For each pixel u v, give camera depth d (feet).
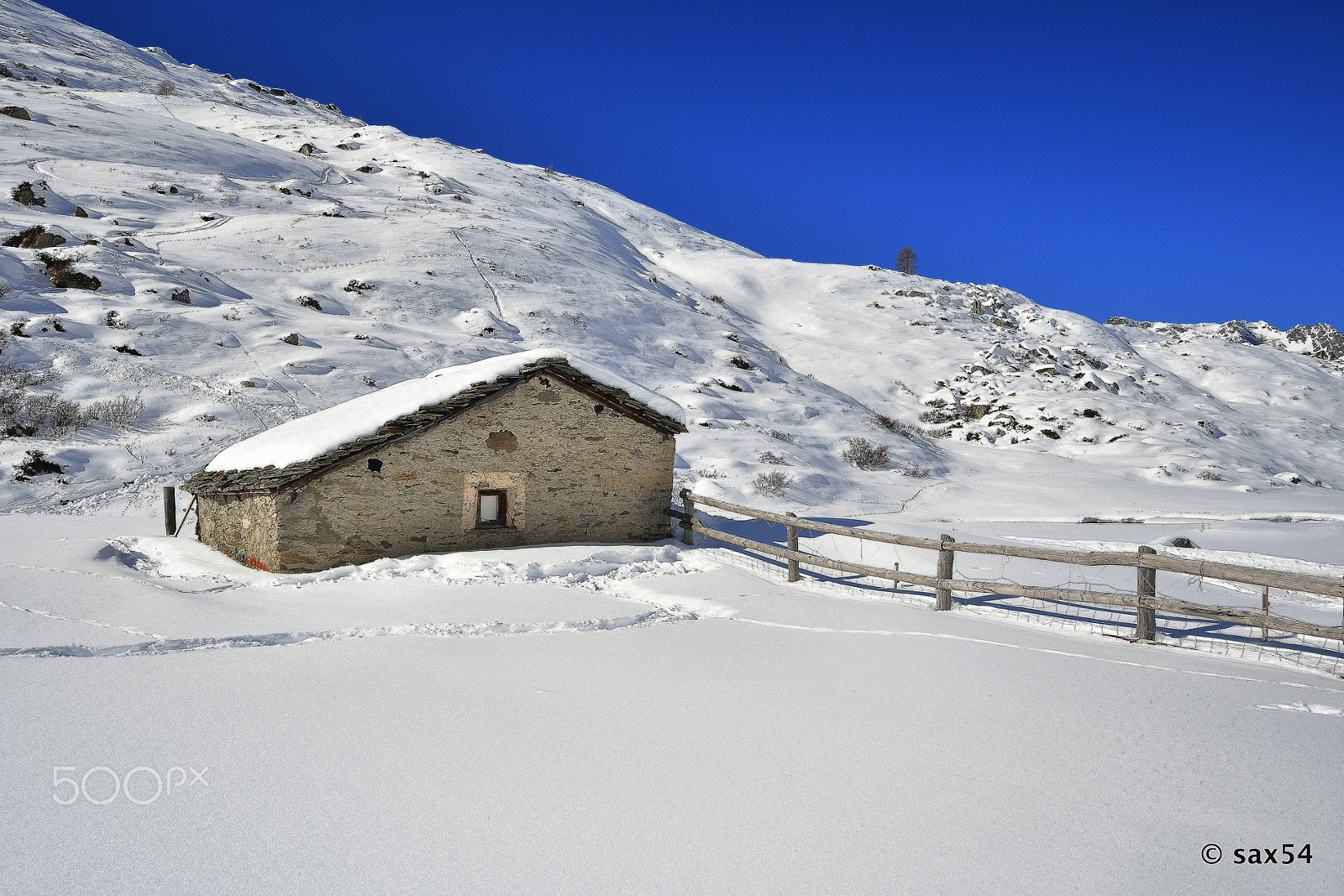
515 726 17.25
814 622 27.76
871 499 100.42
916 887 11.13
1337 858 11.96
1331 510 97.60
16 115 197.16
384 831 12.50
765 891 11.00
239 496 40.75
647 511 46.03
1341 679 20.77
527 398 42.01
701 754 15.79
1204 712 18.07
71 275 111.55
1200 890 11.10
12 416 76.59
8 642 22.25
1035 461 141.18
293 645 23.88
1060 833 12.66
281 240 163.12
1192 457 143.13
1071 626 27.09
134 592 28.78
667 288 236.84
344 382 103.71
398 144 334.65
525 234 216.95
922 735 16.83
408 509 39.06
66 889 10.77
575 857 11.82
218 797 13.55
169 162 202.08
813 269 315.37
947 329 243.40
